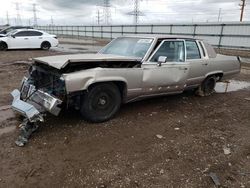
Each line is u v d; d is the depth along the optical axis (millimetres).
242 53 22688
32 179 3035
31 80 4762
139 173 3232
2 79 8281
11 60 13023
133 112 5371
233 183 3129
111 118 4891
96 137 4148
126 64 4848
